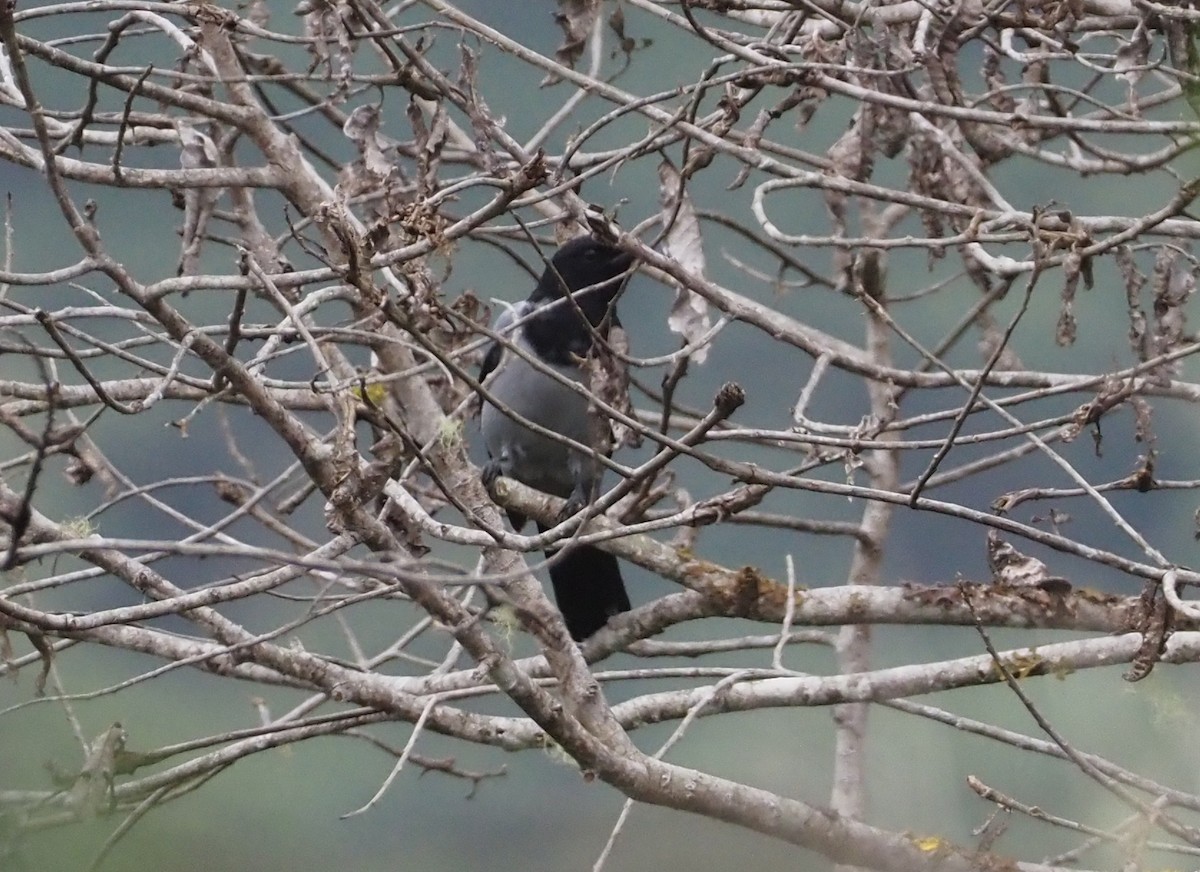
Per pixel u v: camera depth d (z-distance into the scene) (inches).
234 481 405.4
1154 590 339.3
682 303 382.0
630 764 338.3
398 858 312.2
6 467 402.9
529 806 369.7
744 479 316.8
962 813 520.1
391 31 391.2
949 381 416.2
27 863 242.2
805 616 407.8
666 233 385.1
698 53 882.1
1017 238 360.2
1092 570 874.8
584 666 386.0
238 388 304.7
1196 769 413.1
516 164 416.5
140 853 238.4
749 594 413.1
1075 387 358.6
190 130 439.8
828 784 621.6
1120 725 505.0
